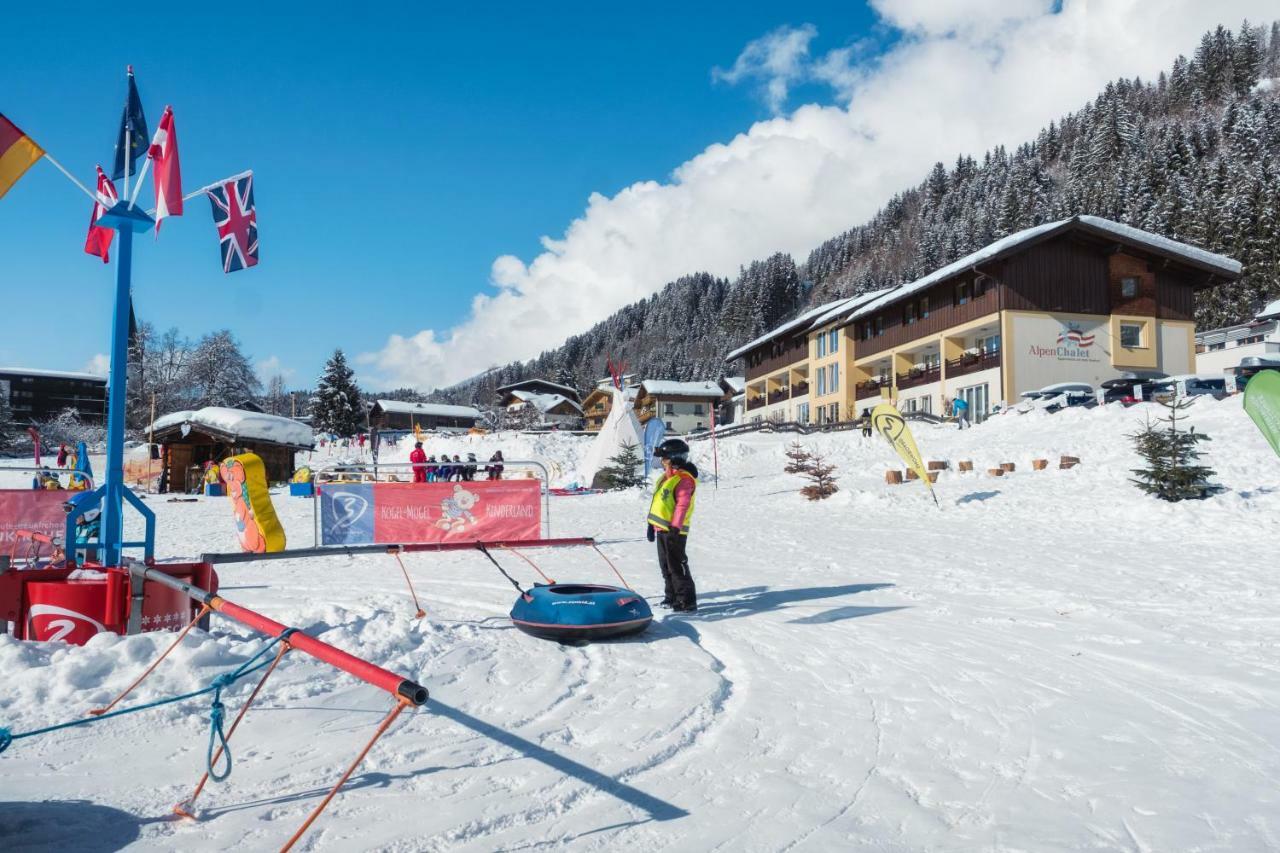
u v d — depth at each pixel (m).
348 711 4.32
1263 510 13.22
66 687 4.31
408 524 11.97
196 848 2.80
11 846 2.77
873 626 6.62
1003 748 3.91
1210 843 2.93
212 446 35.22
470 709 4.47
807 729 4.19
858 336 51.25
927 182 196.00
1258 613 6.77
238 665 4.80
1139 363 38.88
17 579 5.36
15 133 5.35
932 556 10.80
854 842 2.95
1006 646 5.90
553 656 5.68
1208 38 182.00
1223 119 116.88
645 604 6.41
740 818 3.14
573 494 25.61
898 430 17.81
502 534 12.24
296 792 3.30
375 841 2.89
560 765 3.66
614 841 2.95
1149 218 81.44
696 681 5.05
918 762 3.74
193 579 5.74
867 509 18.09
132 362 67.62
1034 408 31.36
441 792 3.34
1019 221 113.56
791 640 6.17
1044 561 10.03
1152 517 13.70
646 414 78.69
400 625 6.00
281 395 91.31
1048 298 38.28
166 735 3.87
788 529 14.73
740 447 35.56
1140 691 4.78
